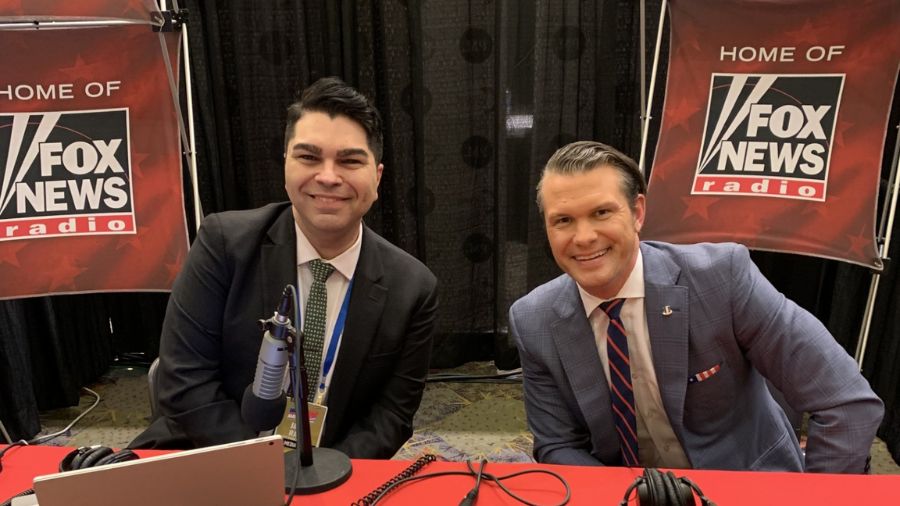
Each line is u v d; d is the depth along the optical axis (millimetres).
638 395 1462
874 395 1331
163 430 1572
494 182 3055
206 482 946
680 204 2307
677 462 1479
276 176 3041
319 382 1562
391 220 3119
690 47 2234
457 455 2578
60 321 2906
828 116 2129
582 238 1297
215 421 1508
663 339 1396
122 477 892
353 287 1569
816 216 2176
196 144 2969
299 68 2881
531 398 1551
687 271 1424
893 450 2484
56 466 1166
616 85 2908
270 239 1582
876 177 2102
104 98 2096
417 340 1620
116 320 3299
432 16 2852
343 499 1078
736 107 2219
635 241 1369
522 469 1156
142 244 2164
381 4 2840
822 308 2867
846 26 2064
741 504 1040
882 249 2178
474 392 3084
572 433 1506
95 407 2979
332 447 1547
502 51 2816
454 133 2986
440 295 3160
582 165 1299
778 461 1460
